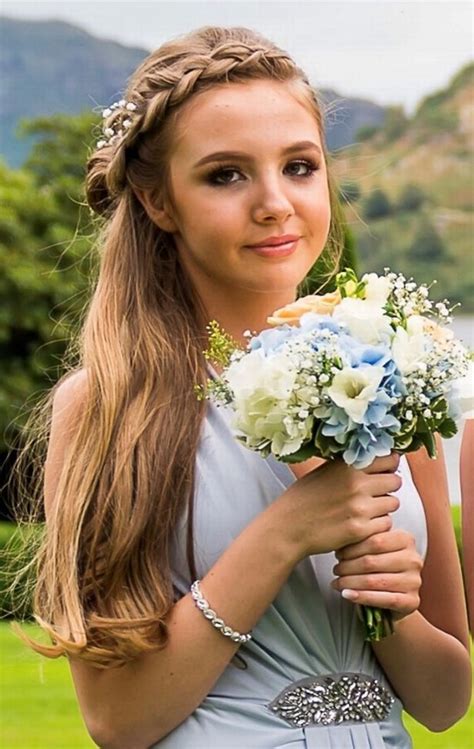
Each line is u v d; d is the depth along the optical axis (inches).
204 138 127.1
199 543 127.1
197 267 133.3
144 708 125.0
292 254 127.4
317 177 129.0
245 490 128.0
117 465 127.5
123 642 122.8
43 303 716.0
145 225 136.3
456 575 136.3
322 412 116.0
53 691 380.8
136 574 126.0
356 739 126.2
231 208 126.3
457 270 1137.4
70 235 733.3
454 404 119.2
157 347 131.8
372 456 117.0
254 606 123.0
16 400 707.4
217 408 130.7
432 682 132.3
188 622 123.6
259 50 130.0
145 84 132.9
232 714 125.7
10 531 518.0
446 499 136.7
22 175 772.6
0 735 323.6
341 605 128.3
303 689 126.3
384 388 116.5
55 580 127.8
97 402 131.0
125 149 134.9
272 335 119.8
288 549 122.3
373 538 122.1
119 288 135.6
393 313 120.6
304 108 129.0
